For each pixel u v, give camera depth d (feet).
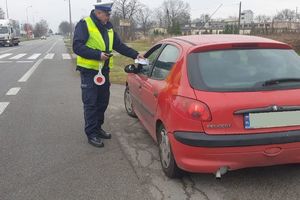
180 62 15.23
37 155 18.62
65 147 19.77
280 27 166.09
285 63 15.03
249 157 13.51
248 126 13.43
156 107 16.51
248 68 14.52
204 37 16.92
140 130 22.57
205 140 13.30
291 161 14.07
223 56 14.92
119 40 20.52
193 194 14.24
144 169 16.65
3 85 41.47
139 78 20.57
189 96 13.79
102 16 18.94
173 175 15.35
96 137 19.98
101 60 18.99
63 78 47.50
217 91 13.70
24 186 15.19
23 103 31.07
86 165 17.24
